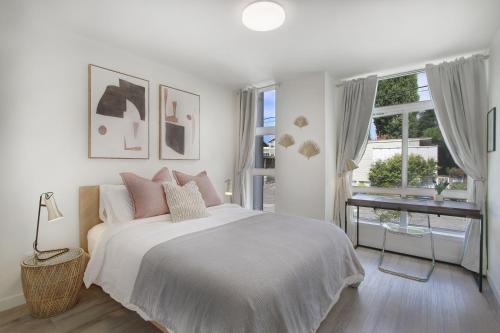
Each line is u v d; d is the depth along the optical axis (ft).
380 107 11.24
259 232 6.56
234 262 4.68
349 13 6.56
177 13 6.66
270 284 4.17
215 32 7.64
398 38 7.88
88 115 8.05
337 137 11.92
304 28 7.36
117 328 5.76
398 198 10.45
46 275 6.08
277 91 12.34
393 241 10.85
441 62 9.53
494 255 7.52
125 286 5.63
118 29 7.50
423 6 6.24
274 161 12.98
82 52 7.91
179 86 10.85
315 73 11.05
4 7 6.41
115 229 6.88
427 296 7.20
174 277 4.64
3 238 6.54
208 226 7.25
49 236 7.32
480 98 8.53
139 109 9.39
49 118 7.27
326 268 5.73
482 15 6.58
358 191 11.91
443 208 8.39
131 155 9.15
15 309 6.53
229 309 3.74
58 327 5.80
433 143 10.19
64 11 6.57
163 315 4.61
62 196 7.56
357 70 10.64
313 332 4.83
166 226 7.07
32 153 6.97
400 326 5.88
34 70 6.97
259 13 6.42
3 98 6.48
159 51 8.99
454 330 5.74
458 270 9.00
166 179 9.29
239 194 13.32
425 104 10.24
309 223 7.52
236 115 13.74
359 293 7.36
